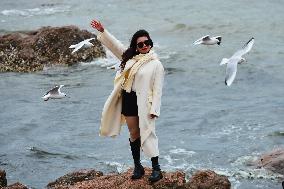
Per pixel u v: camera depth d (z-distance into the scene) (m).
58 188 11.01
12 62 24.98
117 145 16.09
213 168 14.31
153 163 10.03
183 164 14.61
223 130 17.09
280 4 37.50
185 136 16.66
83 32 26.42
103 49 26.28
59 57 25.53
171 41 29.91
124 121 10.02
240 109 19.05
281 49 27.22
